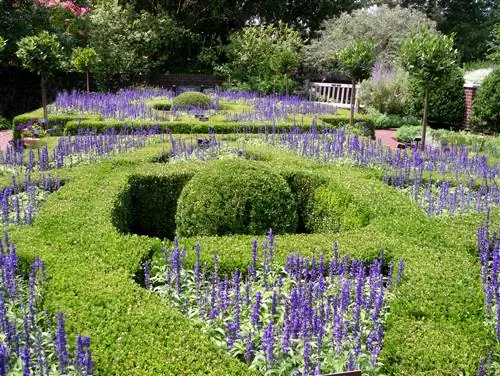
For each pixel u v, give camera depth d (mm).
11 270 3494
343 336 3172
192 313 3566
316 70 25750
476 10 32656
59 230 4742
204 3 27406
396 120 17125
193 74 24844
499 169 7395
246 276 4184
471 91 16312
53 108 13016
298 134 9492
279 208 5570
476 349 3051
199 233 5555
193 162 7539
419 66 9297
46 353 2980
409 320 3373
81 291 3594
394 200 5734
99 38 21703
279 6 29156
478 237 4574
